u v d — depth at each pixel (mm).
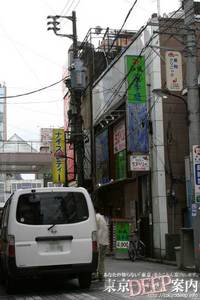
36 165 44219
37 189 10797
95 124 30438
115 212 27812
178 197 20984
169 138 21266
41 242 10461
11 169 46438
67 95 40000
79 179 24188
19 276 10312
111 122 26438
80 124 25078
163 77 21328
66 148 36938
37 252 10391
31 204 10656
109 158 26734
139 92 21781
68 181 37906
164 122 21312
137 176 23141
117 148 25672
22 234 10422
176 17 21750
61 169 35156
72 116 26406
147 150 21469
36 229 10477
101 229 12695
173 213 20828
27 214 10570
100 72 32531
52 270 10406
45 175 48406
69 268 10492
